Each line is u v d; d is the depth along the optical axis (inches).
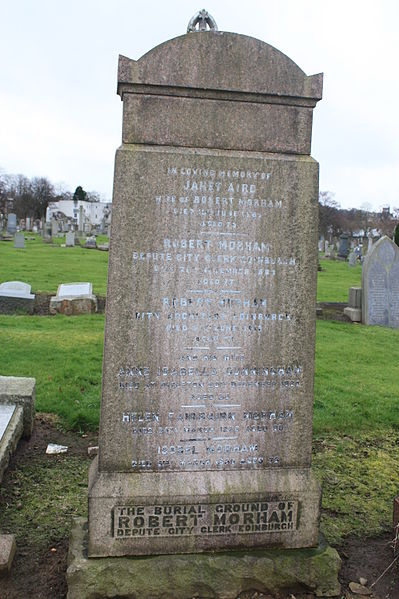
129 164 143.5
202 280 149.8
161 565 143.3
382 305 577.0
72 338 398.6
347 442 256.1
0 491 195.8
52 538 169.3
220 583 144.8
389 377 358.0
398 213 2972.4
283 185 151.9
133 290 146.6
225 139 149.8
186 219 147.7
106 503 144.9
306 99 151.5
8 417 229.3
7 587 147.2
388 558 166.9
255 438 156.2
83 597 139.6
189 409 151.9
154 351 148.7
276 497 153.7
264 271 153.0
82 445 240.7
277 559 147.9
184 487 149.6
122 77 142.3
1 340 381.1
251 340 153.9
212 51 145.6
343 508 195.2
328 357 402.9
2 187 3321.9
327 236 2930.6
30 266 861.2
